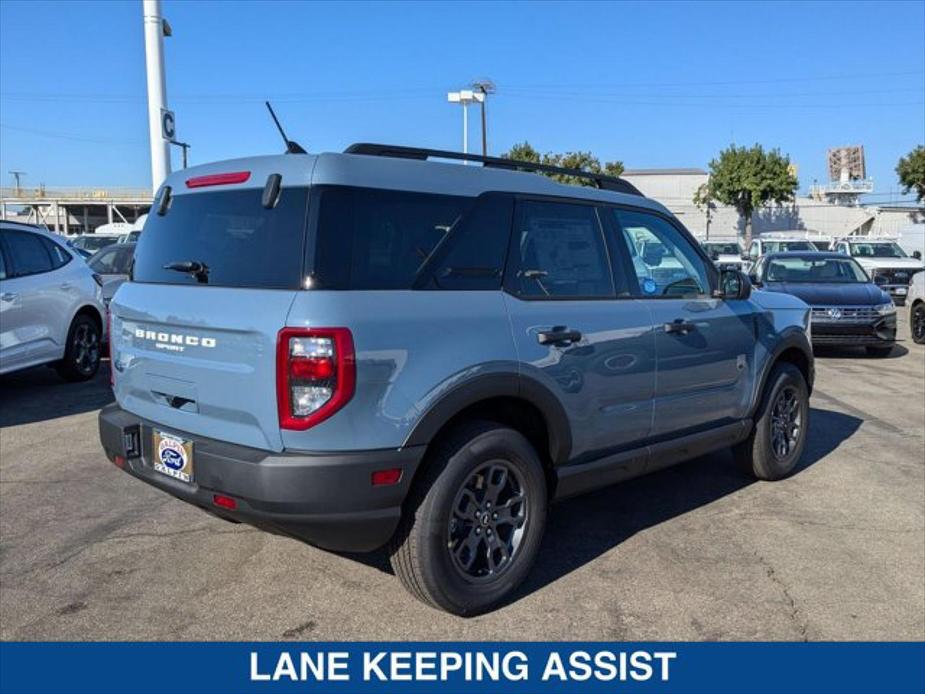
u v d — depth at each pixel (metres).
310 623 3.56
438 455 3.42
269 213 3.34
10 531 4.54
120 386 3.96
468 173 3.72
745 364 5.12
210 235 3.56
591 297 4.12
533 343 3.69
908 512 5.02
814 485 5.56
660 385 4.44
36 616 3.59
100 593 3.80
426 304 3.34
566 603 3.77
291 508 3.10
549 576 4.05
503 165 4.11
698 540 4.54
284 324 3.07
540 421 3.90
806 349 5.75
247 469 3.14
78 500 5.07
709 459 6.21
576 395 3.91
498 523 3.69
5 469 5.74
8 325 7.63
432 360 3.30
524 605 3.75
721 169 51.00
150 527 4.61
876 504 5.17
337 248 3.18
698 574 4.09
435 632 3.50
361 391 3.10
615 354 4.12
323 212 3.20
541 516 3.83
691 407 4.71
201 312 3.37
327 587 3.88
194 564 4.12
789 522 4.83
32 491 5.25
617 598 3.82
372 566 4.12
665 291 4.62
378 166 3.41
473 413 3.65
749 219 51.78
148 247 3.94
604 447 4.19
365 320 3.12
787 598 3.84
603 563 4.21
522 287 3.77
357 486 3.12
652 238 4.63
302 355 3.04
